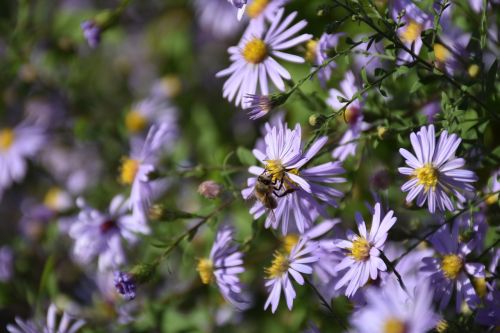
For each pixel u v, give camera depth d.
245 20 0.80
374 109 0.64
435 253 0.61
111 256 0.73
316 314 0.70
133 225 0.73
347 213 0.67
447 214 0.60
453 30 0.66
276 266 0.61
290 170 0.59
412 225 0.62
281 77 0.65
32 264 0.85
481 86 0.60
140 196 0.70
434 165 0.57
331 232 0.63
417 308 0.54
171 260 0.77
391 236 0.61
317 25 0.75
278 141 0.59
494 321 0.58
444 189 0.57
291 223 0.66
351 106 0.63
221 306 0.75
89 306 0.80
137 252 0.75
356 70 0.66
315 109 0.65
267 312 0.74
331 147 0.62
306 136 0.71
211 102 0.91
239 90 0.64
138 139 0.88
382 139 0.60
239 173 0.76
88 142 0.89
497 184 0.60
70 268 0.84
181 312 0.76
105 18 0.73
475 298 0.58
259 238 0.68
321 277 0.63
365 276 0.57
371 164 0.64
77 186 0.90
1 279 0.83
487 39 0.65
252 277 0.72
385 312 0.55
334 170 0.59
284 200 0.60
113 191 0.87
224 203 0.65
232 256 0.64
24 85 0.91
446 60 0.62
